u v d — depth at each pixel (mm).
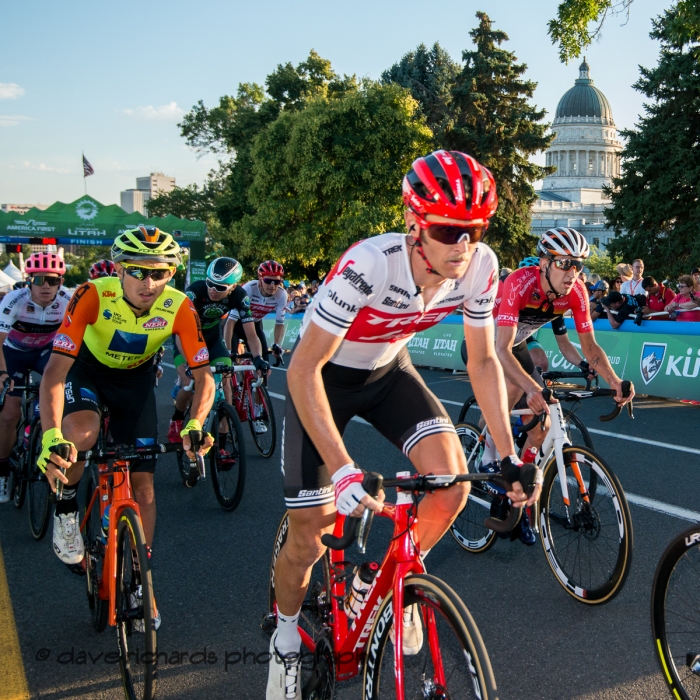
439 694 1577
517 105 34281
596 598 2918
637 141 32531
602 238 89250
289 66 35312
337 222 27297
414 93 43344
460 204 1684
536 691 2381
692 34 10711
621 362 8703
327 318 1840
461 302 2025
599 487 2939
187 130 40844
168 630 2887
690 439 5945
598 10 11344
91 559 2838
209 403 2781
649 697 2334
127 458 2447
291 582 2113
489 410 1989
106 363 2943
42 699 2420
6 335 4254
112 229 20500
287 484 2025
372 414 2238
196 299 5016
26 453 4348
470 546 3625
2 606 3158
